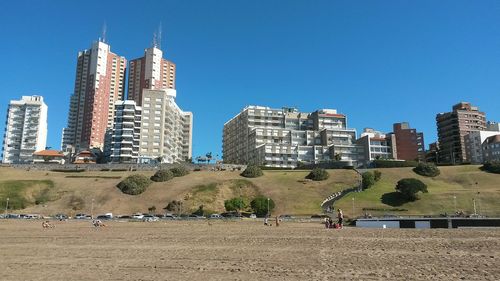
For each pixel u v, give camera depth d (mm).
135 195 132250
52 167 164875
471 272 25484
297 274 25594
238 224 82062
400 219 79812
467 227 71562
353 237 49000
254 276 25109
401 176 148000
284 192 132000
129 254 35812
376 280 23516
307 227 69938
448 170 153250
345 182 141125
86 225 81250
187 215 116438
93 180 144375
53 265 30156
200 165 166500
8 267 29422
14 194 129375
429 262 29578
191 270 27547
